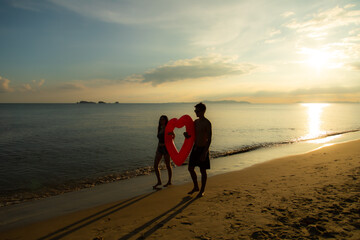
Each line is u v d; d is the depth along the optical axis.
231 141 16.48
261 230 3.06
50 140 17.23
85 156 11.56
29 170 8.88
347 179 5.45
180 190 5.57
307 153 10.32
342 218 3.28
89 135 20.27
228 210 3.95
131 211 4.29
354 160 7.93
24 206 5.09
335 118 45.62
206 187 5.73
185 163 9.43
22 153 12.34
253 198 4.54
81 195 5.75
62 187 6.80
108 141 16.81
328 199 4.14
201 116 4.80
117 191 5.89
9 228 3.83
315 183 5.32
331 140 15.74
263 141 16.42
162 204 4.55
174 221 3.62
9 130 24.16
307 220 3.24
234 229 3.17
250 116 54.03
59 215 4.38
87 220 3.97
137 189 5.96
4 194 6.20
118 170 8.80
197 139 4.84
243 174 7.05
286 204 4.04
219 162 9.28
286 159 9.18
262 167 7.96
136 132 22.69
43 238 3.35
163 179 6.95
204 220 3.57
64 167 9.35
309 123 33.06
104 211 4.39
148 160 10.59
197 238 2.97
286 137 18.48
